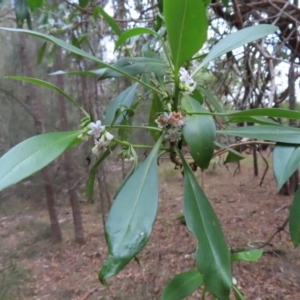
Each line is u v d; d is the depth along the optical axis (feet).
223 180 6.83
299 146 0.67
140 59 0.86
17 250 4.00
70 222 4.99
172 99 0.75
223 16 2.46
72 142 0.67
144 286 3.32
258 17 2.51
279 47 2.28
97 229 4.90
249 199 5.68
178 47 0.68
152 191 0.67
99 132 0.71
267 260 3.63
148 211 0.63
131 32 0.82
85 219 5.13
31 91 4.38
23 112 4.46
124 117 0.97
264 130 0.73
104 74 0.86
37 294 3.38
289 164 0.65
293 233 0.75
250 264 3.58
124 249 0.57
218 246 0.66
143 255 4.02
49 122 4.58
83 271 3.83
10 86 4.28
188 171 0.75
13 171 0.59
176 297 0.81
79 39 2.29
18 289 3.38
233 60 2.56
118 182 5.03
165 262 3.77
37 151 0.62
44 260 4.06
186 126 0.70
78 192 5.00
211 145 0.69
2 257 3.74
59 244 4.42
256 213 5.05
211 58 0.79
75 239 4.56
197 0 0.61
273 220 4.75
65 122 4.48
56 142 0.65
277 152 0.68
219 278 0.62
